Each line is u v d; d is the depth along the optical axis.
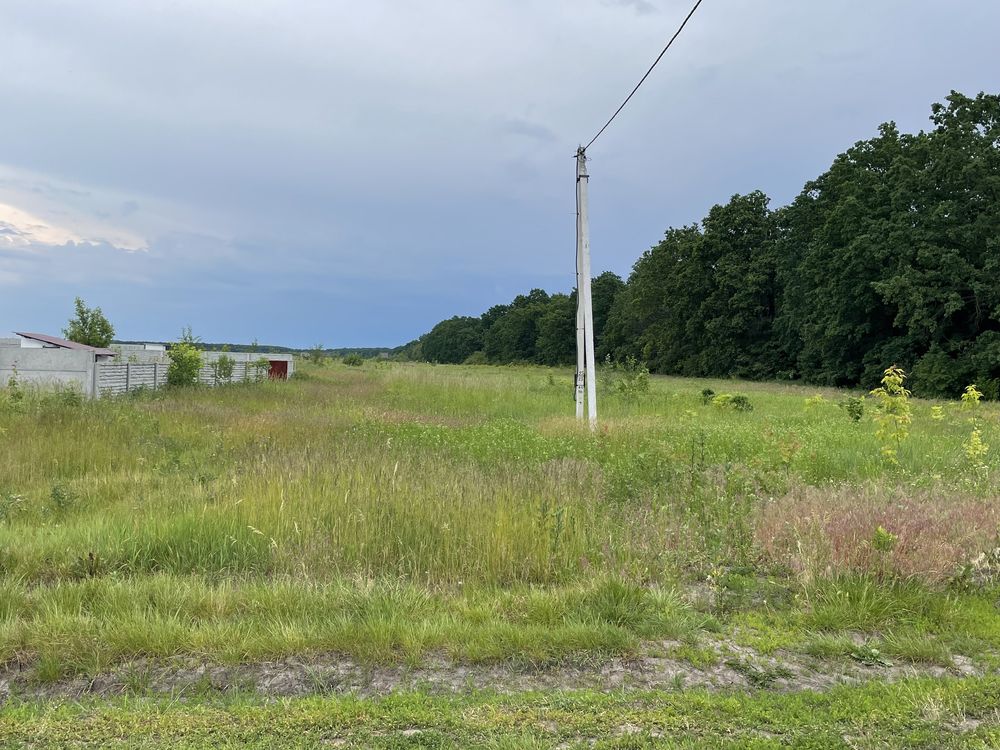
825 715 3.03
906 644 3.83
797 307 49.75
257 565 5.01
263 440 10.23
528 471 8.00
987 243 33.50
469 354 151.00
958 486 7.53
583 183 14.12
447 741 2.74
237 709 2.97
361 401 19.03
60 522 6.07
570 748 2.69
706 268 58.88
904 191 36.62
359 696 3.18
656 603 4.27
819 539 5.17
